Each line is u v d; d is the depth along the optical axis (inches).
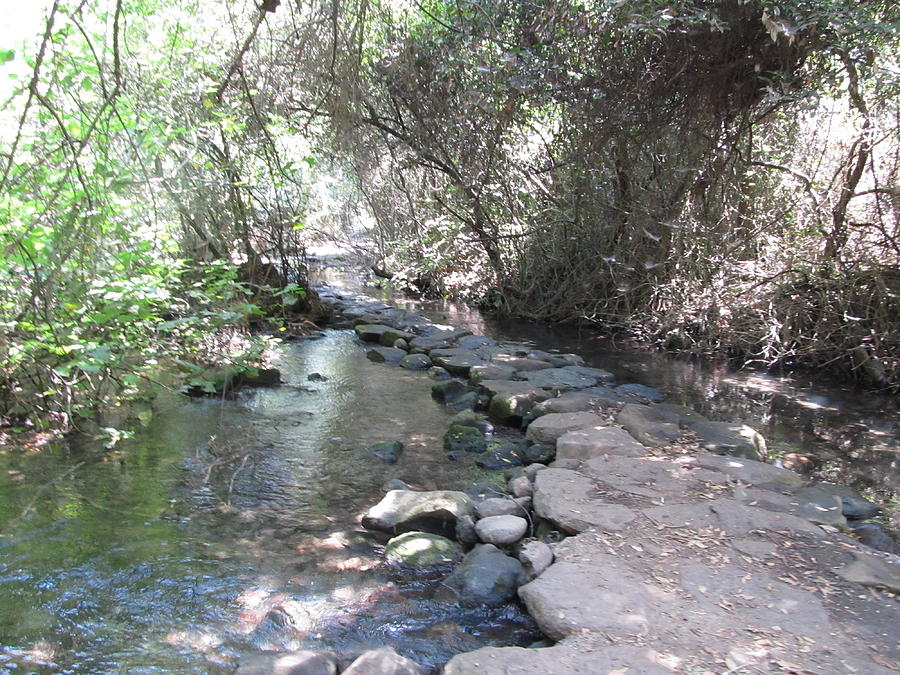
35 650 109.1
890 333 286.8
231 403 243.9
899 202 287.1
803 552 132.8
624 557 129.6
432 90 342.3
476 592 126.5
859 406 262.4
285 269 397.1
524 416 231.8
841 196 303.7
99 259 197.9
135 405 228.7
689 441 199.0
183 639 113.4
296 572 135.1
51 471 176.4
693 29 273.7
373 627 118.8
